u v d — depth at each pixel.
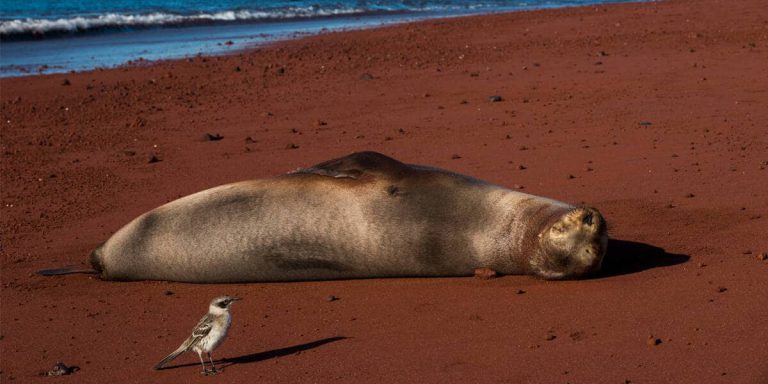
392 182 10.77
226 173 16.42
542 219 10.20
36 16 42.41
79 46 35.00
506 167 15.52
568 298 9.67
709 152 15.68
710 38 29.16
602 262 10.61
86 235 13.41
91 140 19.66
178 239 11.13
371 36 35.22
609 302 9.45
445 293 10.19
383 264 10.72
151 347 9.24
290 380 8.16
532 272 10.30
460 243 10.55
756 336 8.34
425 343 8.80
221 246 10.98
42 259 12.47
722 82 21.94
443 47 30.89
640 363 7.98
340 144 18.08
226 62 29.33
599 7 42.25
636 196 13.30
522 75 24.47
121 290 11.19
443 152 16.86
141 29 40.91
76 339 9.60
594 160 15.61
